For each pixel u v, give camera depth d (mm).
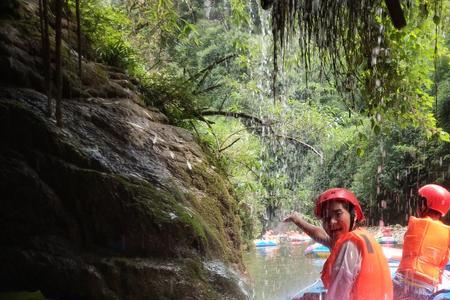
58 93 4027
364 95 5258
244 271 5070
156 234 3844
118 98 5270
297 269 7020
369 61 4625
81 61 5090
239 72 10742
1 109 3840
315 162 14695
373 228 16672
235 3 7090
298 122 8570
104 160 4109
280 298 4938
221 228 4887
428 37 5223
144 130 4895
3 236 3582
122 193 3840
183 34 8000
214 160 5984
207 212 4770
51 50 4707
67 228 3709
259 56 7793
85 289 3504
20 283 3525
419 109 5859
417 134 15453
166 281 3672
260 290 5324
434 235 4062
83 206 3758
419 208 4352
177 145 5168
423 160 15711
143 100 5824
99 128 4441
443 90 13906
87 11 6055
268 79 8273
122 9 8258
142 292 3584
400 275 4117
